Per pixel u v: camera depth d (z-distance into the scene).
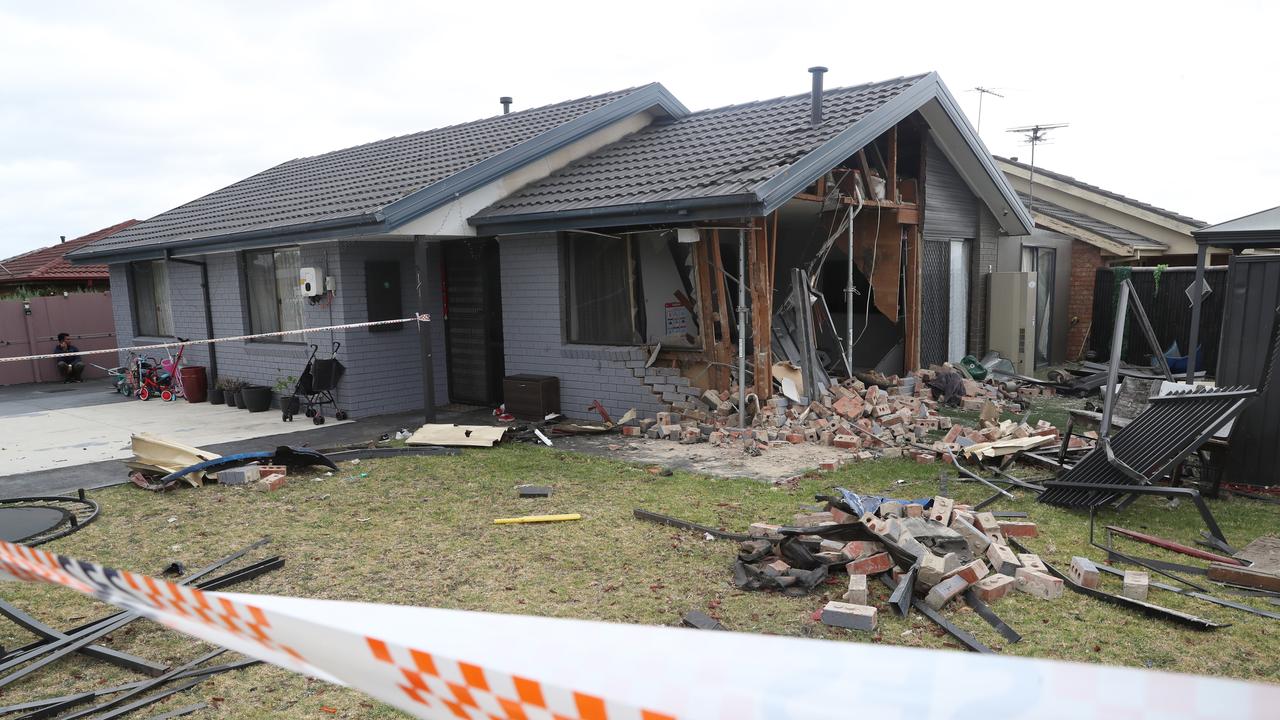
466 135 12.96
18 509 6.48
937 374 11.17
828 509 5.52
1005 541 5.12
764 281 8.87
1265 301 6.34
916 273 11.27
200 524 5.99
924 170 11.25
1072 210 18.77
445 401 11.70
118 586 1.38
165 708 3.39
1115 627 4.04
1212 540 5.21
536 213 9.13
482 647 1.10
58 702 3.33
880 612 4.23
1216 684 0.77
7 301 16.19
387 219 8.80
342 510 6.29
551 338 10.16
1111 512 5.89
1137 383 7.27
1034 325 13.57
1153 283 13.97
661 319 9.66
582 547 5.32
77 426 10.54
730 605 4.34
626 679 1.00
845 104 9.96
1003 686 0.87
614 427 9.09
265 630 1.26
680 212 8.16
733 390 9.16
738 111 11.38
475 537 5.57
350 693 3.50
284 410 10.33
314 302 10.75
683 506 6.18
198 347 12.90
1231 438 6.48
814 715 0.90
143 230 14.34
